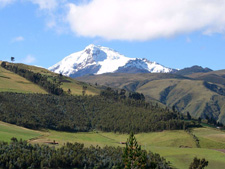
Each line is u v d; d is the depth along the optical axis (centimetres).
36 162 11881
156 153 16312
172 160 15338
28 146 13112
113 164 13062
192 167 13250
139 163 9125
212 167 14262
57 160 12212
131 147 9350
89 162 12888
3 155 11544
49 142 15738
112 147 15988
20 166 11394
